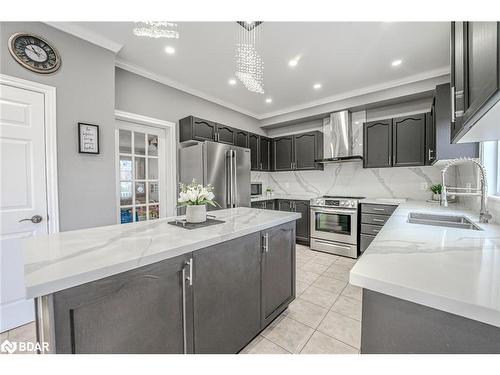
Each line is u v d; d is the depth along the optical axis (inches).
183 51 96.0
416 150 125.3
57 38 78.1
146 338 38.7
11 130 70.5
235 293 55.8
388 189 146.2
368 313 28.0
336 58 100.6
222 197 125.7
